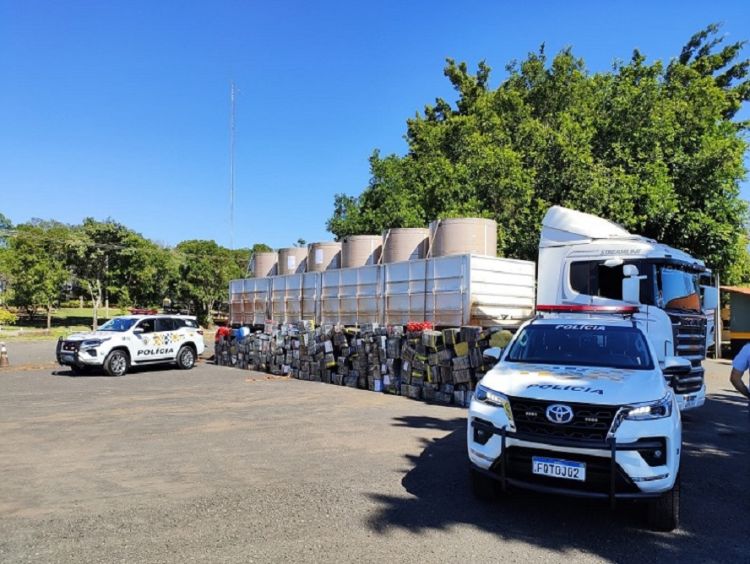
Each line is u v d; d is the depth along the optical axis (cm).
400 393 1305
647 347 604
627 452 456
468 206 1984
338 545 447
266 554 428
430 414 1048
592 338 630
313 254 1791
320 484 605
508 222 2031
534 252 1997
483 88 3666
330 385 1495
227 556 423
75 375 1697
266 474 641
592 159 2020
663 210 1928
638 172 2003
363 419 990
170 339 1861
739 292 2469
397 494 575
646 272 948
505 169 2003
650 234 2117
